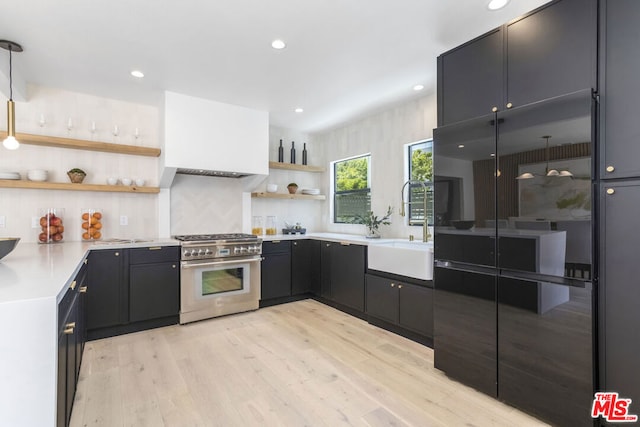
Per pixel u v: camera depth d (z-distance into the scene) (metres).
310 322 3.44
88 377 2.26
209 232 4.18
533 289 1.84
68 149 3.33
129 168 3.66
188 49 2.51
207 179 4.18
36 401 1.12
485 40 2.12
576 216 1.67
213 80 3.10
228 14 2.07
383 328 3.27
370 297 3.38
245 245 3.72
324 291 4.08
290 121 4.50
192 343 2.87
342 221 4.97
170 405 1.95
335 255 3.90
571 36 1.73
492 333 2.03
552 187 1.76
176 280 3.35
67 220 3.32
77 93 3.36
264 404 1.96
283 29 2.25
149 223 3.77
